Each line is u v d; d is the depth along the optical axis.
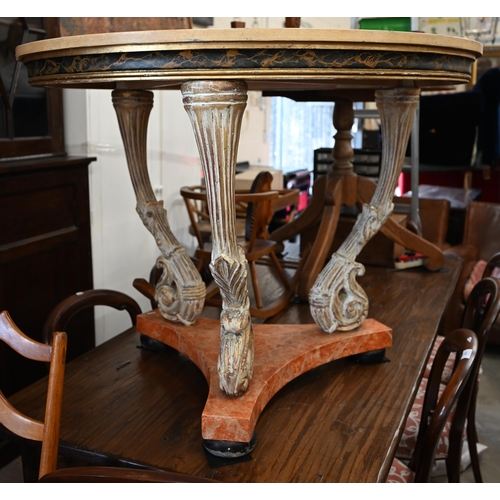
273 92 2.20
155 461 1.07
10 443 2.20
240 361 1.12
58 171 2.24
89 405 1.27
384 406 1.26
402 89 1.30
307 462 1.07
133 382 1.38
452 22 4.37
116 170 2.68
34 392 1.33
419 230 2.84
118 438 1.15
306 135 6.43
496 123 3.97
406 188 5.44
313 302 1.41
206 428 1.07
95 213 2.57
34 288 2.19
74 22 1.45
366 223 1.39
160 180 3.08
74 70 0.98
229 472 1.04
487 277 2.02
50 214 2.24
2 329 1.04
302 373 1.33
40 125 2.34
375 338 1.44
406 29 2.20
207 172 1.00
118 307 1.71
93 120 2.50
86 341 2.56
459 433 1.70
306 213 2.40
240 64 0.89
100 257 2.63
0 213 2.00
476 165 4.07
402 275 2.31
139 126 1.39
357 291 1.42
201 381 1.38
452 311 3.24
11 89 2.16
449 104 3.96
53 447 0.99
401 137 1.33
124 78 0.93
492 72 3.92
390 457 1.09
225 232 1.04
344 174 2.05
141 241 2.91
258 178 1.81
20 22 2.16
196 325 1.46
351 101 2.04
